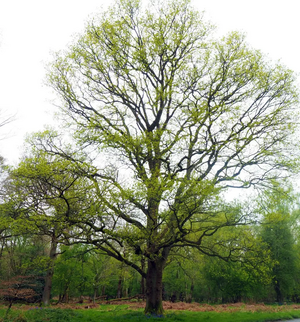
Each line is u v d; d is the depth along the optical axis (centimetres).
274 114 1706
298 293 4594
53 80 1828
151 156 1628
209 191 1351
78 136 1658
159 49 1817
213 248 1984
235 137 1681
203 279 4016
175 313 1981
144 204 1522
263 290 3897
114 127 1789
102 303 3459
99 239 1611
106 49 1850
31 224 1441
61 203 1563
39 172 1441
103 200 1441
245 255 1770
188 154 1731
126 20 1873
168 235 1681
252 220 1619
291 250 3878
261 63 1795
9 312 1686
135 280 4988
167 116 1944
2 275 3134
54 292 3797
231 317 1864
